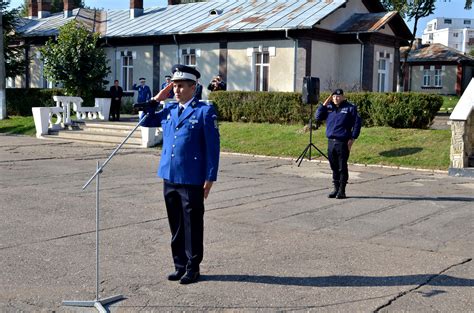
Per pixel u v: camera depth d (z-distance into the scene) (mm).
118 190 12031
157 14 35406
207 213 9875
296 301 5695
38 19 41000
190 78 6254
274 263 6941
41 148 20391
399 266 6867
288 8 29688
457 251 7605
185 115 6250
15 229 8422
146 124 6367
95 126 24000
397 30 31141
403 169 16125
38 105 30688
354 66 28891
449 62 55125
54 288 5984
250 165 16672
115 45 33625
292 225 9039
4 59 32594
